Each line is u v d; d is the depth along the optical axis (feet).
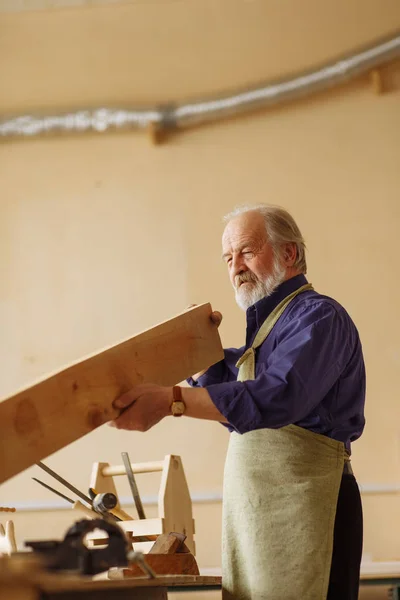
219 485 14.71
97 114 16.48
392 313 15.14
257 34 16.87
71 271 16.16
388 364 14.92
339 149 15.98
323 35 16.60
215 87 16.76
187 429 15.03
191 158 16.42
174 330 6.31
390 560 13.69
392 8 16.43
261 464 6.32
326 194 15.83
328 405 6.37
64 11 17.49
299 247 7.30
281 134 16.22
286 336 6.34
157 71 16.99
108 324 15.83
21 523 14.78
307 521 6.07
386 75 16.06
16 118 16.65
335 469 6.30
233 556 6.36
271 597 5.99
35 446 4.88
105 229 16.30
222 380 7.69
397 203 15.62
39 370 15.72
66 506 14.74
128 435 15.06
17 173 16.75
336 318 6.34
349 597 6.15
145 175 16.47
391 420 14.64
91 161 16.66
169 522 8.85
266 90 15.94
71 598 4.44
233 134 16.39
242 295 7.20
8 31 17.52
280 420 5.66
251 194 16.06
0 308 16.07
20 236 16.43
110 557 4.51
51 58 17.31
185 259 15.96
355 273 15.40
